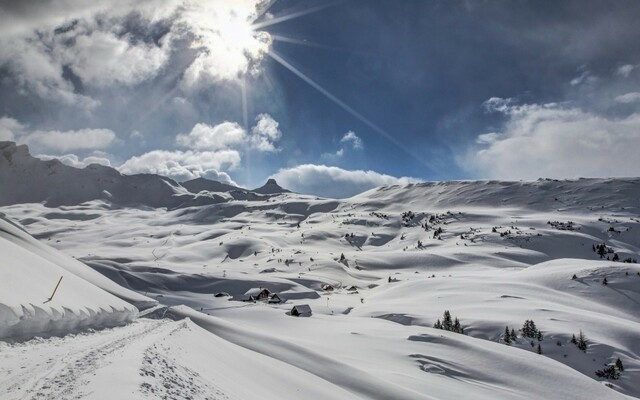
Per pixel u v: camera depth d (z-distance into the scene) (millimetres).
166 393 14570
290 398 27672
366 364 55062
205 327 49531
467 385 54250
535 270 175500
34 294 23531
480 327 97875
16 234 50156
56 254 55438
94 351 18781
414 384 48688
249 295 150375
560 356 84562
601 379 77938
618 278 147750
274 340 50000
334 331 79625
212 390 18828
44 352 17781
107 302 34594
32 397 11953
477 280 158750
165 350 22250
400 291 157375
